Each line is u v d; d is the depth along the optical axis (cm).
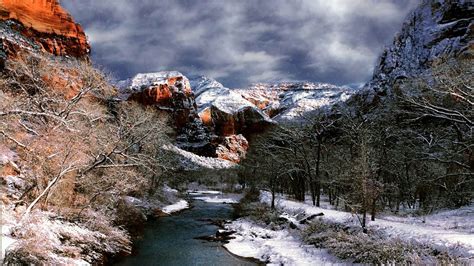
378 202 2983
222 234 2867
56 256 1452
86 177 2327
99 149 2372
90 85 2292
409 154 3359
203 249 2370
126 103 3503
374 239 1869
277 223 2945
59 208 1978
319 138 3922
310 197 4994
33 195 1953
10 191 1873
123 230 2277
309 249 2150
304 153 4000
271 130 5144
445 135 3145
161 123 3612
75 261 1536
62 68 2631
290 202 3712
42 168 1911
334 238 2061
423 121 3256
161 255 2173
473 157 2512
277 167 3947
